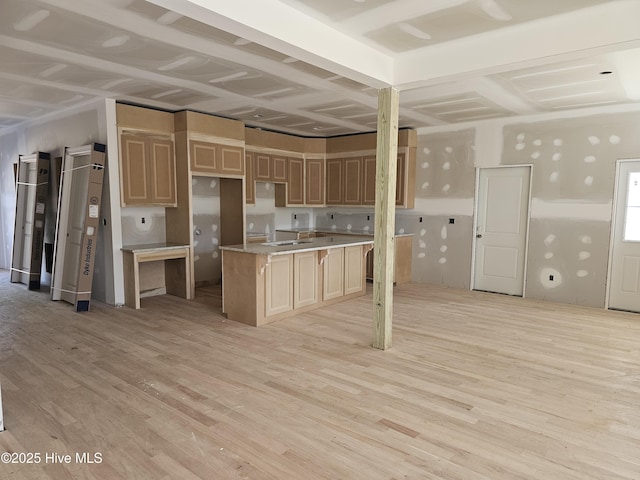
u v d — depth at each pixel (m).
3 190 7.66
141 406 2.75
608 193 5.36
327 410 2.71
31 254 6.20
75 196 5.47
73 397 2.87
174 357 3.61
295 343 3.99
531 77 4.08
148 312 5.05
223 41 3.29
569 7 2.74
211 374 3.26
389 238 3.77
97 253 5.52
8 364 3.43
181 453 2.24
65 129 5.80
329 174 7.92
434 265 6.96
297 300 5.00
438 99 4.99
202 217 6.64
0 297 5.76
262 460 2.19
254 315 4.52
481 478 2.06
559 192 5.72
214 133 5.86
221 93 4.84
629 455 2.25
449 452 2.27
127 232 5.61
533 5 2.72
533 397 2.92
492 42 3.19
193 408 2.73
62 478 2.04
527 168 6.01
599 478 2.06
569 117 5.58
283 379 3.18
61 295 5.57
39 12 2.80
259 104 5.36
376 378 3.21
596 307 5.52
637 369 3.43
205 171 5.77
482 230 6.50
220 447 2.30
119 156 5.18
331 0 2.68
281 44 2.78
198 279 6.66
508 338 4.19
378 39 3.29
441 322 4.74
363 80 3.55
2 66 3.92
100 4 2.68
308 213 8.65
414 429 2.49
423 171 6.96
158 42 3.31
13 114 6.00
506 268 6.29
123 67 3.93
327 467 2.13
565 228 5.70
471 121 6.36
